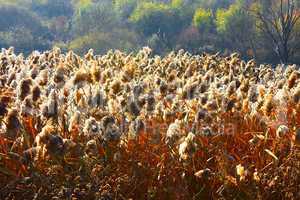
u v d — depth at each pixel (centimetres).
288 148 519
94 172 429
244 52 9475
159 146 474
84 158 430
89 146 439
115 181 437
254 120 558
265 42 8938
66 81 579
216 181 469
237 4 9994
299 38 7731
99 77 555
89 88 511
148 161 463
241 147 529
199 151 488
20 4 17700
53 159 420
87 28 12812
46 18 16925
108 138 449
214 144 520
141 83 586
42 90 531
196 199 464
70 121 462
